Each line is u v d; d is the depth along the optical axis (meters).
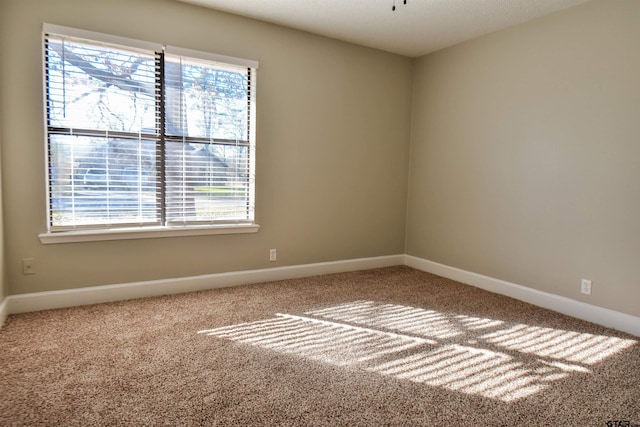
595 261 2.77
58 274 2.76
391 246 4.39
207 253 3.31
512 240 3.34
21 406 1.63
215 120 3.25
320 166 3.79
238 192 3.41
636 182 2.54
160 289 3.11
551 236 3.05
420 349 2.28
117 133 2.87
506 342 2.40
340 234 4.00
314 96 3.68
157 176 3.06
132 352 2.14
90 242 2.84
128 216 2.97
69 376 1.88
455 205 3.87
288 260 3.72
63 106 2.69
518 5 2.88
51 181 2.71
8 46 2.50
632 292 2.58
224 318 2.68
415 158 4.32
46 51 2.62
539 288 3.14
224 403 1.69
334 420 1.60
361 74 3.94
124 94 2.88
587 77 2.78
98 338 2.30
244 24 3.27
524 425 1.59
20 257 2.63
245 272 3.50
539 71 3.09
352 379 1.92
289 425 1.56
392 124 4.22
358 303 3.08
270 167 3.52
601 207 2.73
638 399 1.79
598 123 2.72
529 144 3.18
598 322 2.75
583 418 1.65
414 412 1.66
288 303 3.02
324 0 2.90
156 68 2.98
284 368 2.01
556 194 3.00
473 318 2.80
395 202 4.36
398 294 3.34
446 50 3.91
